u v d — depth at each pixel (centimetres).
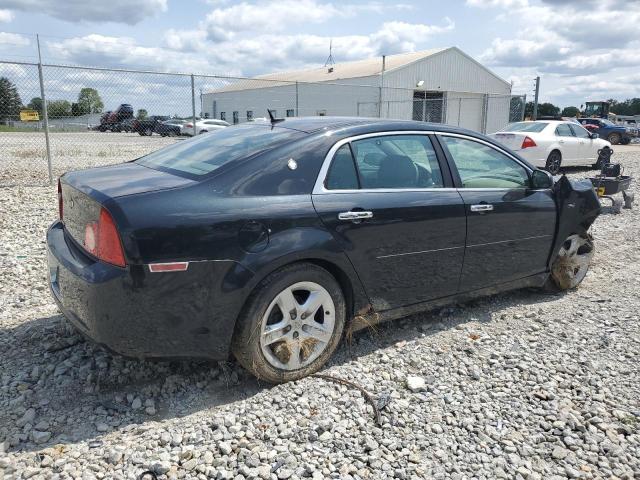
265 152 319
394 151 370
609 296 502
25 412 286
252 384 322
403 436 280
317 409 299
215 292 284
